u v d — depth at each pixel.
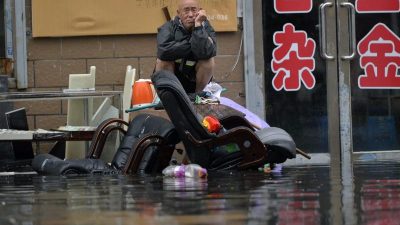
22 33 23.16
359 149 24.36
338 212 8.23
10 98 18.94
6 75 22.30
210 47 18.64
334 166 19.39
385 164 20.14
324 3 23.98
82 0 23.19
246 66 23.62
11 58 23.16
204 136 16.66
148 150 17.45
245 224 7.37
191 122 16.50
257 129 19.14
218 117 17.44
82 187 12.91
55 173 17.33
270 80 23.92
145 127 18.31
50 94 19.09
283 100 24.00
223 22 23.45
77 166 17.42
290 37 23.94
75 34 23.23
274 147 17.33
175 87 16.23
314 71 24.09
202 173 15.06
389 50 24.31
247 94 23.69
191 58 18.97
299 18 23.97
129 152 18.02
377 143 24.34
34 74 23.27
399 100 24.42
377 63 24.31
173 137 17.48
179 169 15.42
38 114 23.16
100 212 8.68
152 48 23.42
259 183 13.02
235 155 17.27
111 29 23.25
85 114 21.56
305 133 24.16
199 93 18.61
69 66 23.36
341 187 11.66
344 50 24.19
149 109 19.95
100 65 23.36
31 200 10.48
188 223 7.49
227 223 7.45
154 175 16.28
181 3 18.81
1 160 20.92
